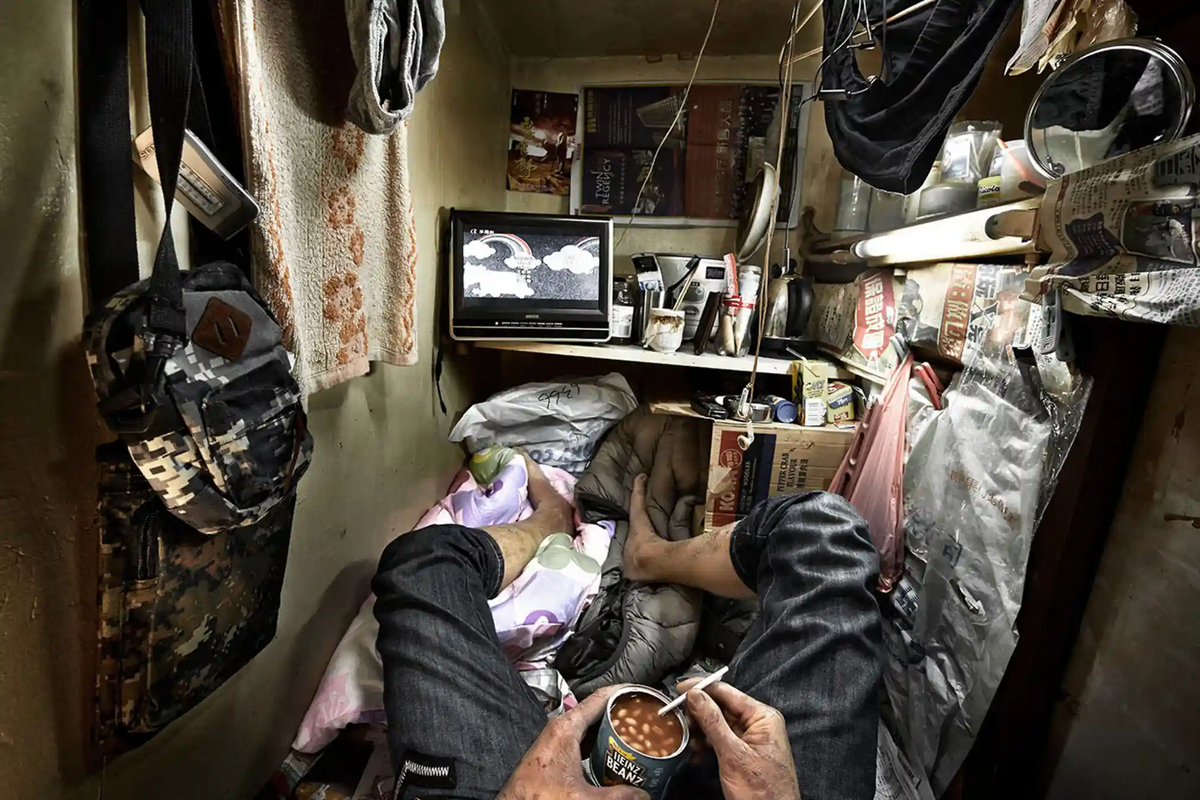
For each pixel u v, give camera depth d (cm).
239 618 64
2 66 42
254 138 58
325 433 97
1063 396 74
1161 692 68
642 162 184
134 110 54
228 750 78
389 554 99
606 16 152
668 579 125
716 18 151
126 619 51
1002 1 65
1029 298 72
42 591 49
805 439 133
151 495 50
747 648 88
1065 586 80
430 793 70
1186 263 51
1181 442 66
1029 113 67
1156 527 69
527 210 189
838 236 158
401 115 69
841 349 143
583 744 61
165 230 45
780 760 56
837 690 77
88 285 50
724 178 181
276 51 65
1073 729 81
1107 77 60
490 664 84
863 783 71
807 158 175
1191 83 54
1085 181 61
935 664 92
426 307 135
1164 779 67
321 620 100
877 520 108
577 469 166
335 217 79
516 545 120
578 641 117
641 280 150
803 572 91
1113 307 59
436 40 74
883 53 89
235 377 53
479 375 182
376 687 96
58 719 51
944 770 89
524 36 168
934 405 100
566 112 185
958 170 100
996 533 81
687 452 155
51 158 46
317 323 78
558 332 142
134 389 44
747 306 145
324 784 91
